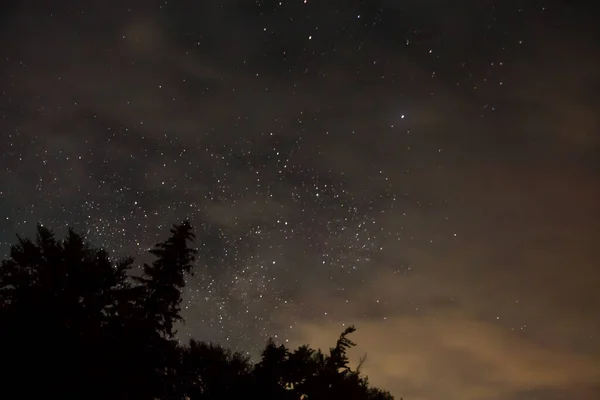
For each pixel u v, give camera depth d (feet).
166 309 15.96
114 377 13.00
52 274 13.14
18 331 12.34
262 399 15.52
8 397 12.05
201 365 16.08
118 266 14.28
